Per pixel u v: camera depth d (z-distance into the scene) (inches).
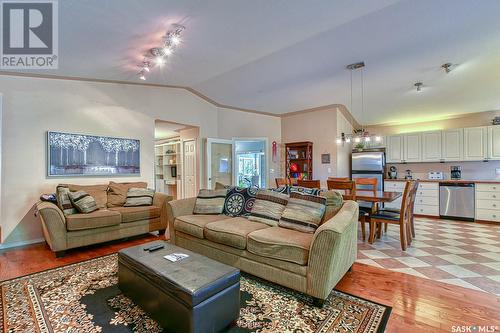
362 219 147.4
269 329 67.3
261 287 90.0
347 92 197.8
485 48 129.7
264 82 184.1
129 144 178.4
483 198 199.0
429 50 132.7
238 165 320.8
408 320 70.9
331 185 145.6
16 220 135.7
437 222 200.5
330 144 232.1
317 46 129.6
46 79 145.0
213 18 95.1
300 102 225.8
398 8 98.3
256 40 116.7
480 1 94.9
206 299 60.9
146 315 73.0
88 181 159.9
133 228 145.9
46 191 144.1
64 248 120.4
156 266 71.1
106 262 113.0
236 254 98.3
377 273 102.5
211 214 130.0
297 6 91.9
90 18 88.7
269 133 263.9
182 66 147.1
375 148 251.6
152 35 104.9
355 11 98.6
